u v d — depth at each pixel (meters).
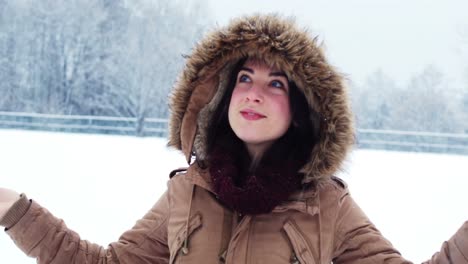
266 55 1.08
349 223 1.11
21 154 7.87
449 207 4.95
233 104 1.10
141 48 20.06
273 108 1.08
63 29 20.31
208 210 1.10
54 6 20.31
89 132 13.70
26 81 19.94
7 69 19.78
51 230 1.12
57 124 13.74
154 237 1.22
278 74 1.10
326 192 1.12
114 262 1.19
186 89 1.20
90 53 20.20
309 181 1.08
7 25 19.97
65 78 20.12
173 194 1.20
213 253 1.05
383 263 1.05
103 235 3.28
